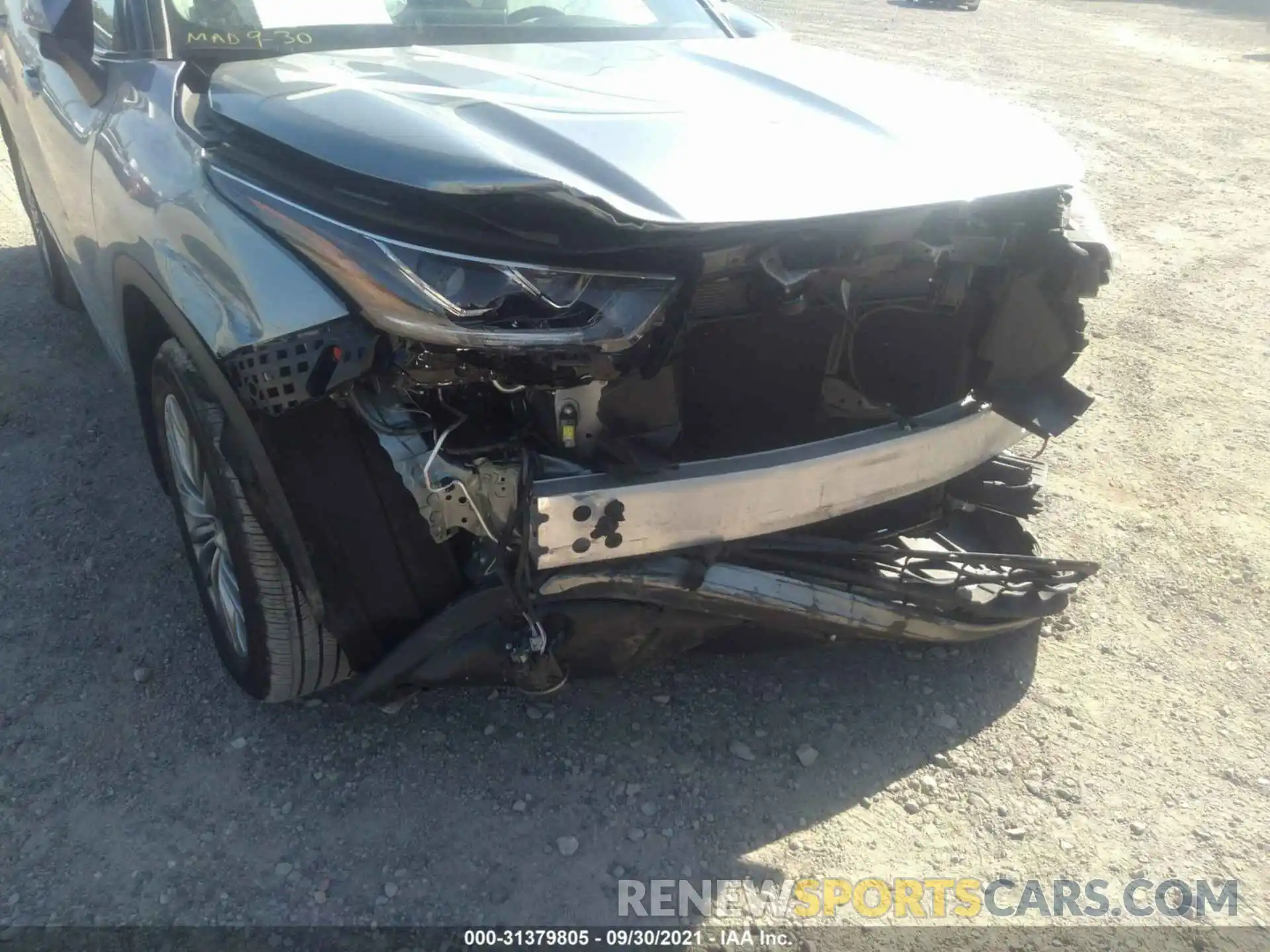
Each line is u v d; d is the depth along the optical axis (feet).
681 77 8.40
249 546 6.89
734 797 7.63
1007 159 7.30
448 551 6.79
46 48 8.91
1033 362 7.88
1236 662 9.36
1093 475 12.55
